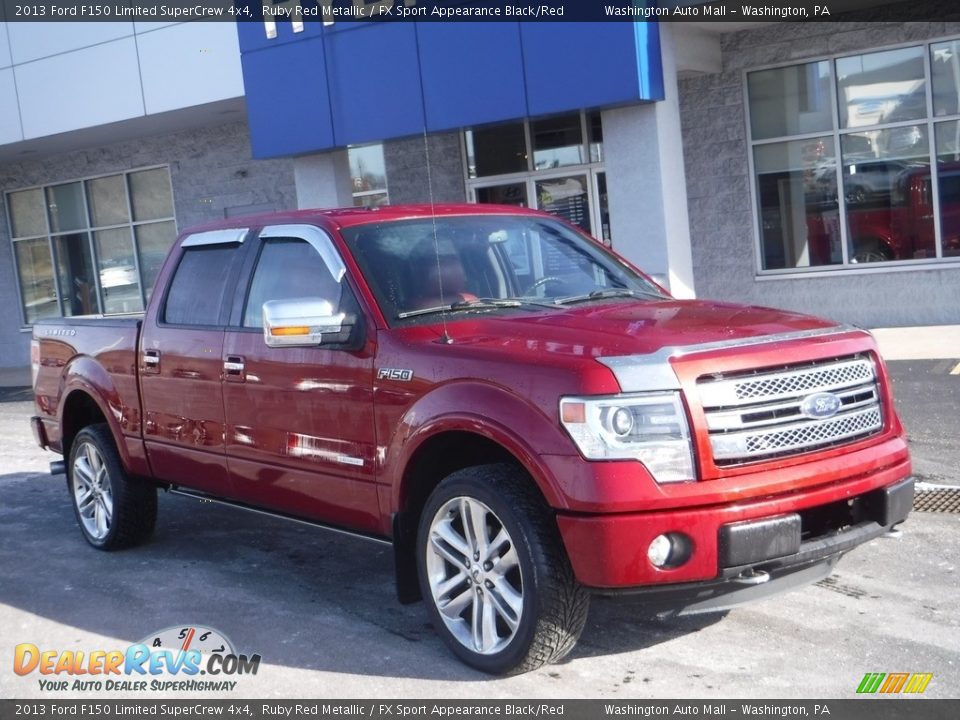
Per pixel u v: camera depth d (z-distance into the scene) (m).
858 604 5.35
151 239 20.30
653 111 12.23
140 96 17.27
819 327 4.81
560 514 4.31
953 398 9.35
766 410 4.41
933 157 13.15
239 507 6.31
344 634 5.40
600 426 4.24
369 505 5.22
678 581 4.22
